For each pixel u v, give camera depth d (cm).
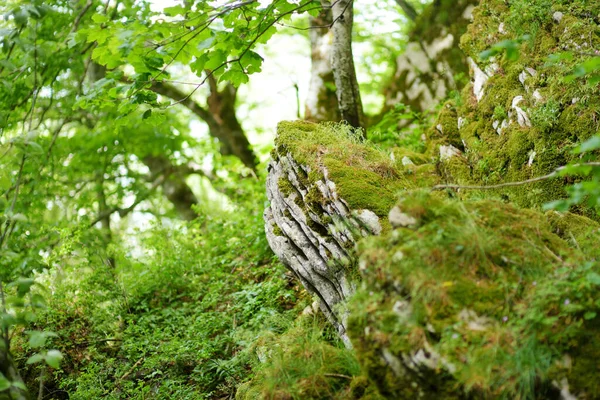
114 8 744
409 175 580
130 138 1093
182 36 420
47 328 605
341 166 442
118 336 634
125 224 1222
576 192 272
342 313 401
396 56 1101
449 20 975
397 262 288
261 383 404
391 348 276
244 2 415
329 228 426
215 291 668
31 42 425
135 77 431
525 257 297
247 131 1405
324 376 356
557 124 479
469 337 266
